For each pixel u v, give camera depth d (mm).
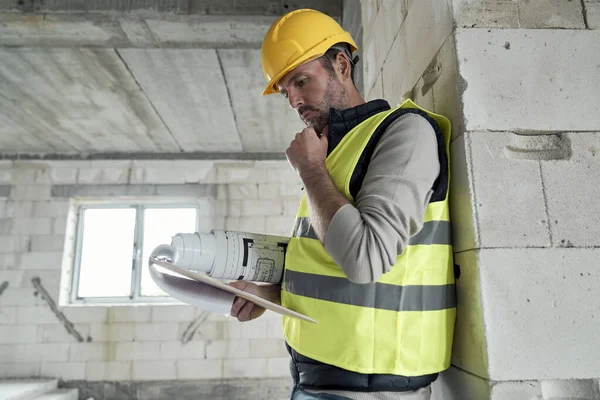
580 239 900
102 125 4145
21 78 3277
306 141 897
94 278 4668
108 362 4367
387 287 829
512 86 961
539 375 840
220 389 4371
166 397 4340
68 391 4172
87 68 3150
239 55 2992
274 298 1071
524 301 865
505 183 916
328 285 839
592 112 963
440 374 1058
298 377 923
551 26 996
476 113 944
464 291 923
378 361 801
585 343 855
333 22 1111
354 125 959
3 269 4488
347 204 762
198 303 943
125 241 4750
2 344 4348
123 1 2416
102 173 4754
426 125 847
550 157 953
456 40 975
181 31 2568
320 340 827
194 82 3371
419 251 863
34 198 4660
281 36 1070
